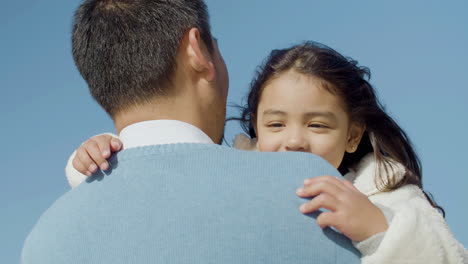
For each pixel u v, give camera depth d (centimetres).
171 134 169
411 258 161
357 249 160
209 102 180
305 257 147
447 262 167
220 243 146
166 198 153
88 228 156
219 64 188
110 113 180
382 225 163
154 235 148
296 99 268
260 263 144
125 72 171
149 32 170
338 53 288
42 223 171
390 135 285
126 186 159
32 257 166
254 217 148
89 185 168
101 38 173
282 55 282
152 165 160
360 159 283
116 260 149
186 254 145
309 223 151
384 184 259
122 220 153
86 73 177
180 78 174
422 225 165
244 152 162
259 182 154
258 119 281
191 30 175
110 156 171
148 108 173
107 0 178
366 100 283
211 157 159
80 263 153
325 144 267
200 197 151
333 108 270
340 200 157
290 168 159
